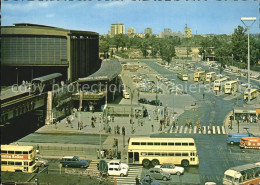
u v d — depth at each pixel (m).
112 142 69.38
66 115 96.25
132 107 94.12
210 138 72.38
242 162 56.53
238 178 44.16
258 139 64.56
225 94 131.75
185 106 108.06
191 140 55.56
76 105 103.44
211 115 95.25
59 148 64.38
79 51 117.75
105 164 36.53
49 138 72.81
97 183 36.88
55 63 103.25
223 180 45.66
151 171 49.94
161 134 75.94
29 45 101.19
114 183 37.25
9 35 100.12
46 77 89.50
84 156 60.38
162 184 45.16
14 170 50.97
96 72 132.62
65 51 104.19
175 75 193.88
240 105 100.56
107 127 79.06
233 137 67.81
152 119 91.38
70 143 68.44
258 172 45.97
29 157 50.81
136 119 91.94
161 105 110.31
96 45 163.62
